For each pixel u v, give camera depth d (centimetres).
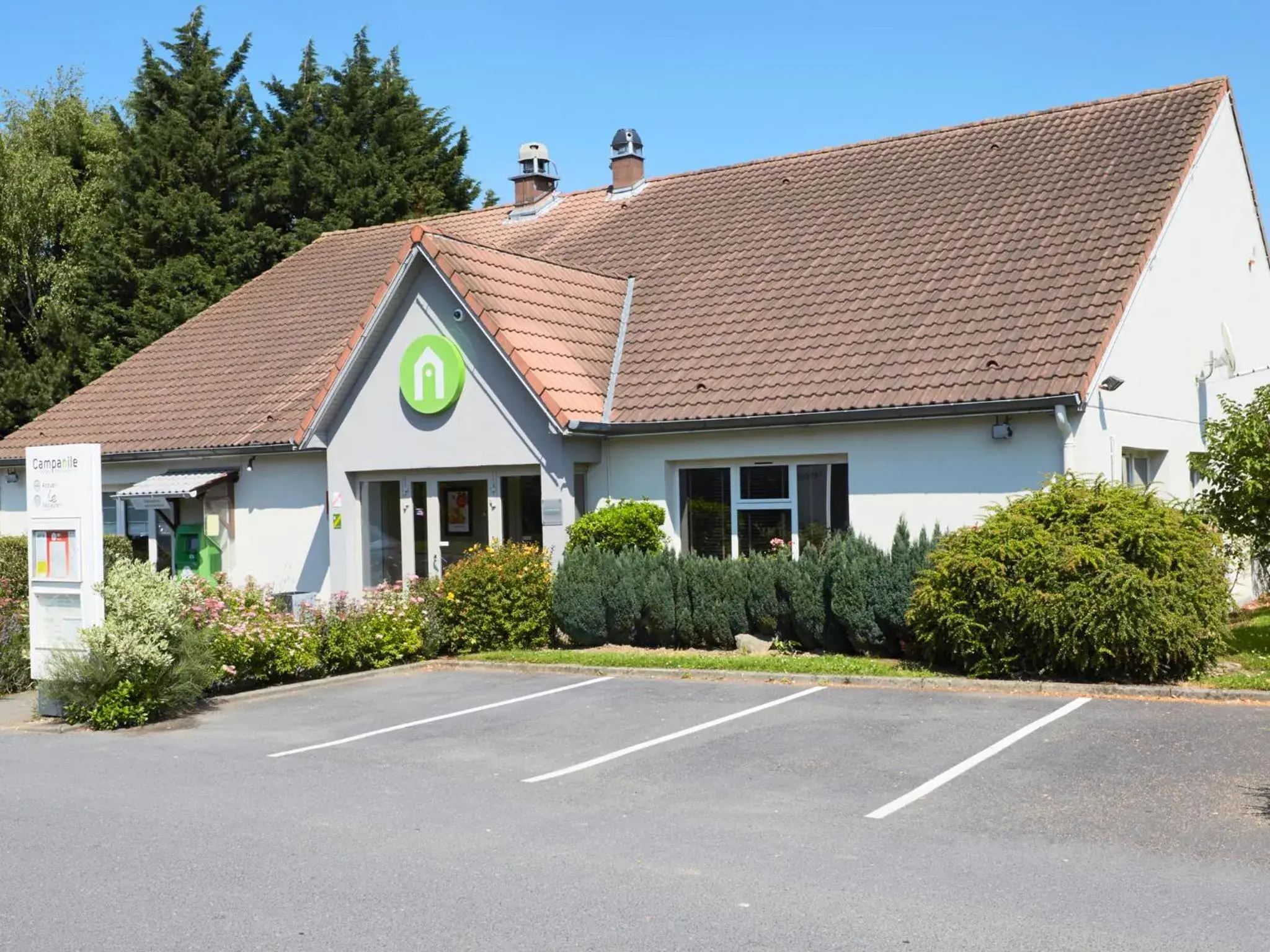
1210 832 797
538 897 712
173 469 2280
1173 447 1809
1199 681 1268
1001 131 2177
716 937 641
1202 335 1939
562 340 1895
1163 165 1861
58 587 1381
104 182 4334
